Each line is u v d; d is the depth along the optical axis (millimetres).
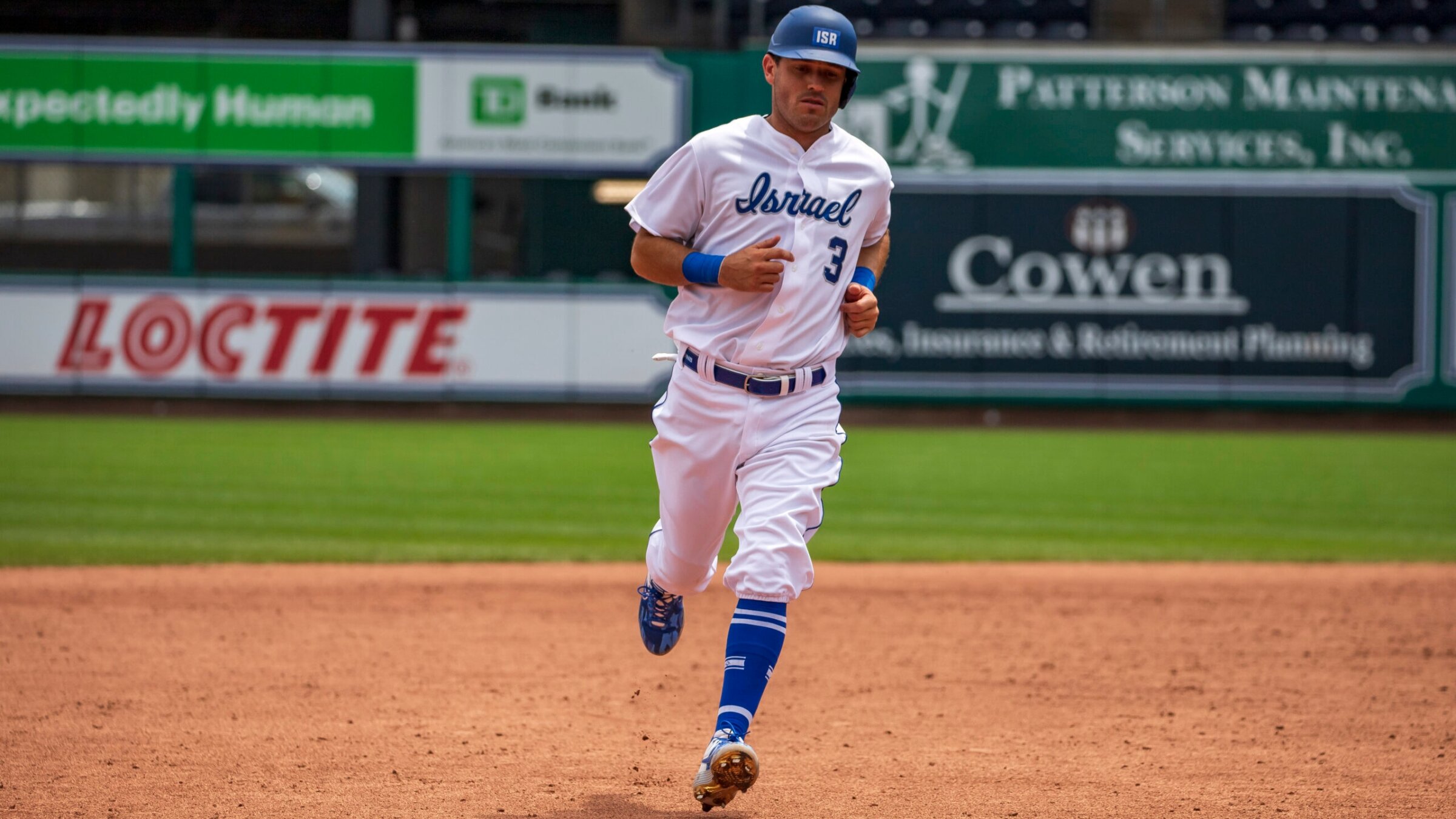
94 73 60312
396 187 62781
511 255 64000
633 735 14133
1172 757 13523
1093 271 60469
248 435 50781
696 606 22109
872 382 60875
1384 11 69438
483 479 39312
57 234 63000
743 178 11461
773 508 11273
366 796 11859
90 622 19797
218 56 60375
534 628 20031
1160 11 68938
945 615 21453
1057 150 60438
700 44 69250
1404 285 60000
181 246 61062
